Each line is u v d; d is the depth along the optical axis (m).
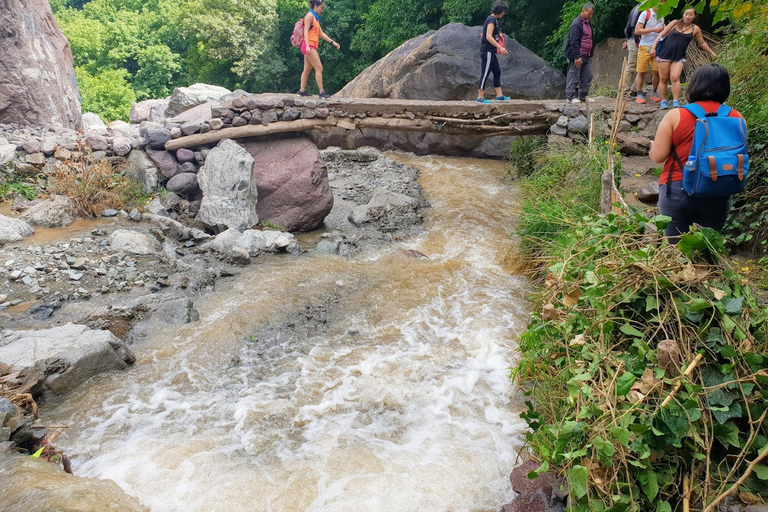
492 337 4.63
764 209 4.88
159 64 37.12
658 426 2.23
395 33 21.94
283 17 28.97
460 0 17.58
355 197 8.66
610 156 5.54
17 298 4.92
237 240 6.48
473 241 6.85
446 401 3.83
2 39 8.58
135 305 4.82
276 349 4.50
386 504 2.90
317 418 3.64
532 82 11.64
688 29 7.29
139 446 3.34
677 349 2.33
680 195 3.31
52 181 7.27
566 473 2.29
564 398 2.79
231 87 31.52
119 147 7.61
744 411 2.35
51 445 3.24
